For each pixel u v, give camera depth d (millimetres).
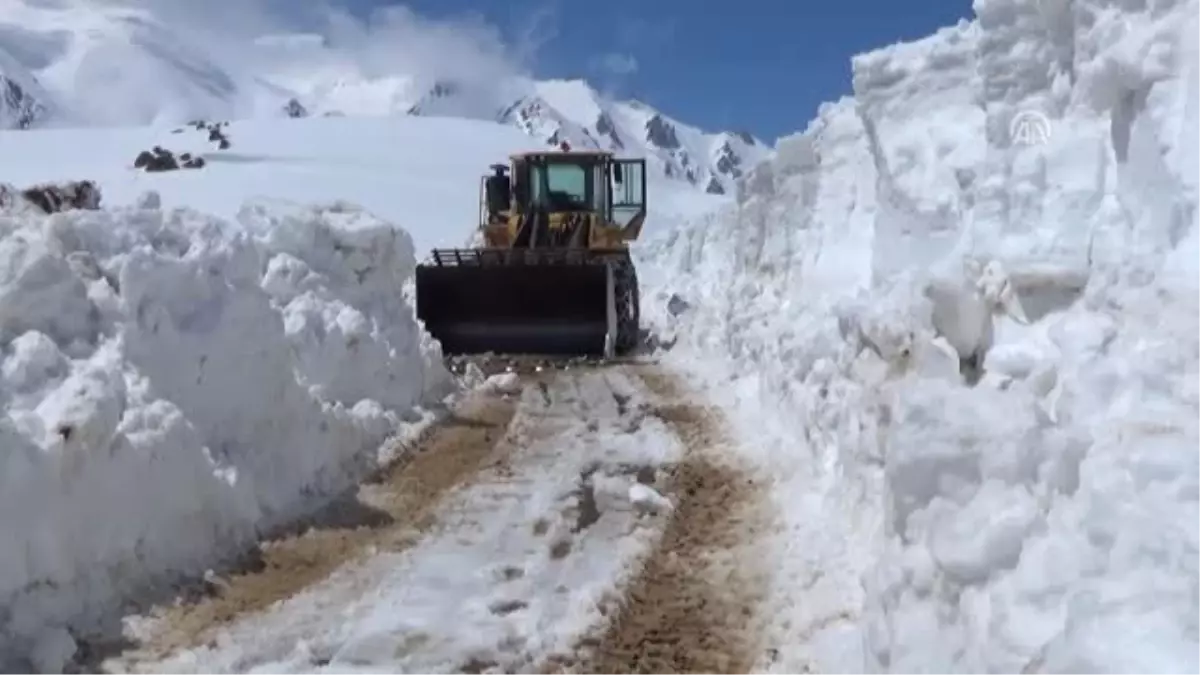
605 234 16281
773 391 8992
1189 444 3066
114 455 5102
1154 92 4246
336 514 6551
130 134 71000
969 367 4727
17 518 4582
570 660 4645
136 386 5641
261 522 6137
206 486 5688
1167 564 2773
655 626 4984
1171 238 4016
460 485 7238
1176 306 3705
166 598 5086
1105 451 3260
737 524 6391
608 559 5848
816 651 4504
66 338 5637
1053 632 2867
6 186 15203
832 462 6613
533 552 5945
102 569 4965
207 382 6293
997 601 3092
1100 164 4695
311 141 68438
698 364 12648
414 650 4723
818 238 10352
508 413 9711
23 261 5574
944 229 6543
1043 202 4848
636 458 7977
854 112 10344
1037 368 4074
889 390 5371
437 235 38281
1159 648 2586
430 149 68000
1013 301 4551
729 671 4504
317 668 4539
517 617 5086
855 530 5602
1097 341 3910
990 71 5352
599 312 13820
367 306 9484
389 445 8055
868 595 4039
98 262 6105
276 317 6910
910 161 7086
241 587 5352
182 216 6789
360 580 5504
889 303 5906
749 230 13719
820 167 10719
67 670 4395
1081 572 2949
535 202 16766
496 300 13922
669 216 47469
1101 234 4473
